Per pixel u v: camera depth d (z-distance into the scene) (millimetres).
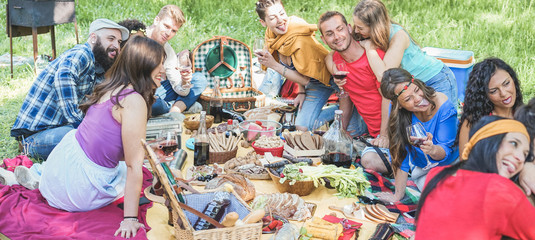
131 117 3025
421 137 3057
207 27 8789
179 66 5293
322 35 4449
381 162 4055
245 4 9461
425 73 4363
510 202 1913
